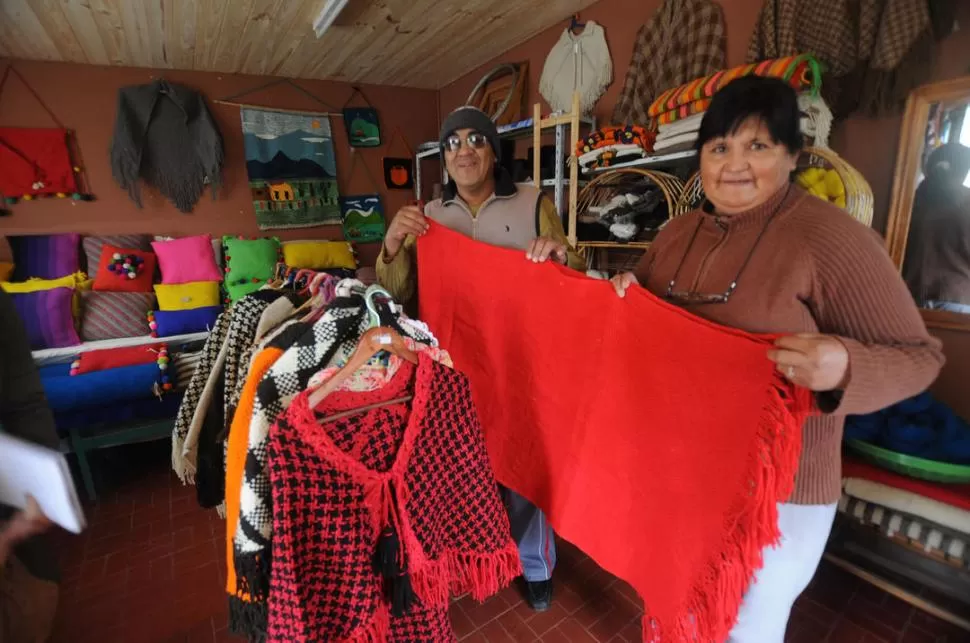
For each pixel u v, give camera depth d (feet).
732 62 7.30
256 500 2.52
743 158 2.86
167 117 12.05
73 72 11.23
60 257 11.00
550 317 3.86
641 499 3.24
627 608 5.20
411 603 3.04
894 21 5.21
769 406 2.48
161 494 7.65
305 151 13.80
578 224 8.25
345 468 2.64
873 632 4.85
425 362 2.93
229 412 3.44
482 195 5.07
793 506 2.86
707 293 3.13
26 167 10.89
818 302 2.68
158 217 12.39
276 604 2.46
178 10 8.75
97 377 7.68
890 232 5.72
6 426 2.75
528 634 4.88
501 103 11.54
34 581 2.69
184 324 10.10
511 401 4.27
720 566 2.73
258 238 13.32
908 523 4.81
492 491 3.44
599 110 9.54
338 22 9.62
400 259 4.90
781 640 3.17
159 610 5.31
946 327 5.54
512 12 9.42
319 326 2.77
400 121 15.12
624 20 8.77
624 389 3.34
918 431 4.93
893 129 5.67
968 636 4.75
